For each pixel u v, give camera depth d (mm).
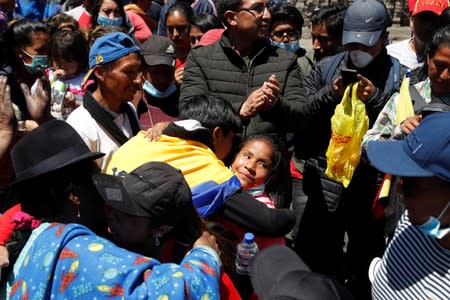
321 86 5035
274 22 6141
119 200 2596
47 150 2676
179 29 6555
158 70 5156
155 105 5238
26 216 2639
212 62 4754
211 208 3141
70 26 6055
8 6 7320
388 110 4051
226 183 3182
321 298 1979
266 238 3316
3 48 4867
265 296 2211
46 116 4375
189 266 2494
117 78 3865
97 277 2402
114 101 3953
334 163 4566
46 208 2662
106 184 2652
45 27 4906
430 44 3834
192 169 3207
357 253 5117
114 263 2428
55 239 2516
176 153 3256
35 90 4438
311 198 5117
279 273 2227
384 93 4719
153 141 3336
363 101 4598
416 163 2422
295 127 4566
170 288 2371
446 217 2436
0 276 2623
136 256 2469
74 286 2428
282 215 3281
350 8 4715
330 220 5086
